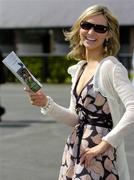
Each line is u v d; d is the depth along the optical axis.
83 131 4.27
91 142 4.21
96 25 4.29
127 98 4.10
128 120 4.04
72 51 4.57
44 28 26.27
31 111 16.17
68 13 25.81
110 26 4.33
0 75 14.04
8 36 28.67
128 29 26.72
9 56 4.22
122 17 25.02
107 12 4.32
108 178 4.21
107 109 4.23
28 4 26.56
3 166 8.91
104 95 4.21
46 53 27.89
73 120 4.46
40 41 28.34
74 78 4.44
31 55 26.86
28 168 8.75
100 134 4.22
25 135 11.98
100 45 4.34
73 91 4.39
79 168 4.21
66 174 4.32
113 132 4.06
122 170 4.32
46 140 11.32
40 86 4.30
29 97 4.37
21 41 28.11
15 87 24.22
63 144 10.87
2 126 13.31
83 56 4.56
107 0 25.27
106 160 4.20
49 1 26.27
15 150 10.23
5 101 19.00
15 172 8.49
